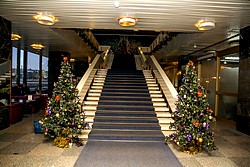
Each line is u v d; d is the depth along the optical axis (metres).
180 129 4.18
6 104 5.79
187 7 4.29
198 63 10.55
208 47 8.10
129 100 6.85
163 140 4.84
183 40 7.79
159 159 3.78
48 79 10.72
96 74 9.23
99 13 4.78
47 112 4.41
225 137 5.38
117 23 5.54
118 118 5.73
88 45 11.54
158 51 12.70
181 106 4.24
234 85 7.38
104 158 3.77
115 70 10.12
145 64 12.25
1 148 4.18
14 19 5.33
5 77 5.66
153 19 5.13
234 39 6.75
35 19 5.27
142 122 5.60
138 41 17.23
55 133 4.44
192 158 3.87
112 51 17.05
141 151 4.16
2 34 5.29
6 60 5.59
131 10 4.55
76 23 5.59
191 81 4.25
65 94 4.52
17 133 5.28
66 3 4.20
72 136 4.57
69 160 3.65
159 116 5.91
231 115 7.43
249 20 5.00
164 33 10.40
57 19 5.25
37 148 4.21
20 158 3.69
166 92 7.02
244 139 5.20
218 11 4.46
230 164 3.63
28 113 8.23
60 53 10.76
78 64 16.14
